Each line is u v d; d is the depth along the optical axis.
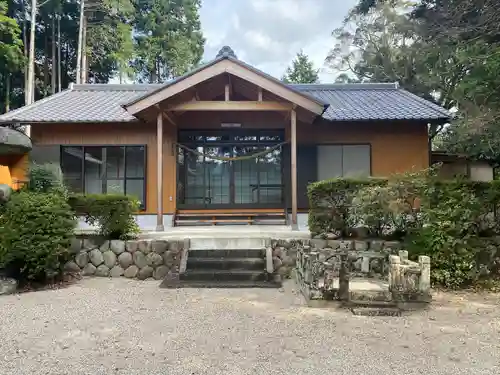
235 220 10.31
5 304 5.27
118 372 3.15
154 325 4.36
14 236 5.98
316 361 3.38
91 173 10.63
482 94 10.05
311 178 10.54
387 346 3.75
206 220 10.34
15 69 19.50
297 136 10.65
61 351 3.60
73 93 12.82
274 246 7.22
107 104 11.61
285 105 8.73
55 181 9.30
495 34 8.73
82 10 22.22
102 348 3.68
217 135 10.96
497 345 3.80
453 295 5.77
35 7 19.52
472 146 11.11
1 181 8.52
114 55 23.81
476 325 4.42
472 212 6.24
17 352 3.58
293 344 3.79
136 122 10.37
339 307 5.11
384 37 23.02
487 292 5.93
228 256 7.13
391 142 10.59
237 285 6.21
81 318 4.63
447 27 9.32
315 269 5.24
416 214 6.66
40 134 10.52
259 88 8.67
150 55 29.03
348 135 10.62
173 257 7.14
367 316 4.76
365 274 6.61
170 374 3.12
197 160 10.93
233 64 8.44
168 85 8.44
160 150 8.83
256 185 10.93
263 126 10.82
